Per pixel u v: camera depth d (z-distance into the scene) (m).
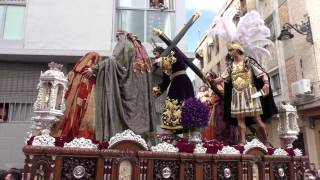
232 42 5.97
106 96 4.49
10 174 5.25
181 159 4.08
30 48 10.45
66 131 4.37
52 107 3.95
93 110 4.51
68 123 4.41
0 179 5.45
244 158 4.52
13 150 9.98
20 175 5.32
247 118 5.74
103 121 4.44
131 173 3.88
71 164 3.71
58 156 3.64
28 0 10.93
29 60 10.64
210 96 6.82
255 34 6.04
